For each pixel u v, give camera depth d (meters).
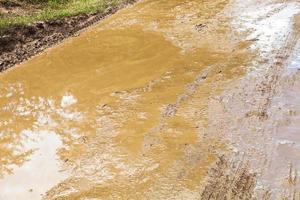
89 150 8.45
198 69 11.02
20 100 10.27
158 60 11.65
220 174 7.58
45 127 9.24
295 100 9.47
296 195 7.05
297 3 14.74
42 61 12.08
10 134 9.09
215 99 9.72
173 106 9.58
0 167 8.20
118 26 14.14
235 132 8.60
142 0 16.47
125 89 10.38
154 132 8.77
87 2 15.77
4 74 11.52
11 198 7.45
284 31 12.66
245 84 10.20
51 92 10.52
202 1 15.87
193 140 8.46
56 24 13.86
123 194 7.31
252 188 7.25
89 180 7.70
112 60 11.87
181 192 7.25
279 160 7.82
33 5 14.75
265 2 15.09
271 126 8.70
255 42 12.18
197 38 12.78
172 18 14.48
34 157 8.41
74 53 12.43
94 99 10.08
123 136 8.74
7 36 12.71
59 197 7.38
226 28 13.27
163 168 7.80
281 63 10.97
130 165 7.95
